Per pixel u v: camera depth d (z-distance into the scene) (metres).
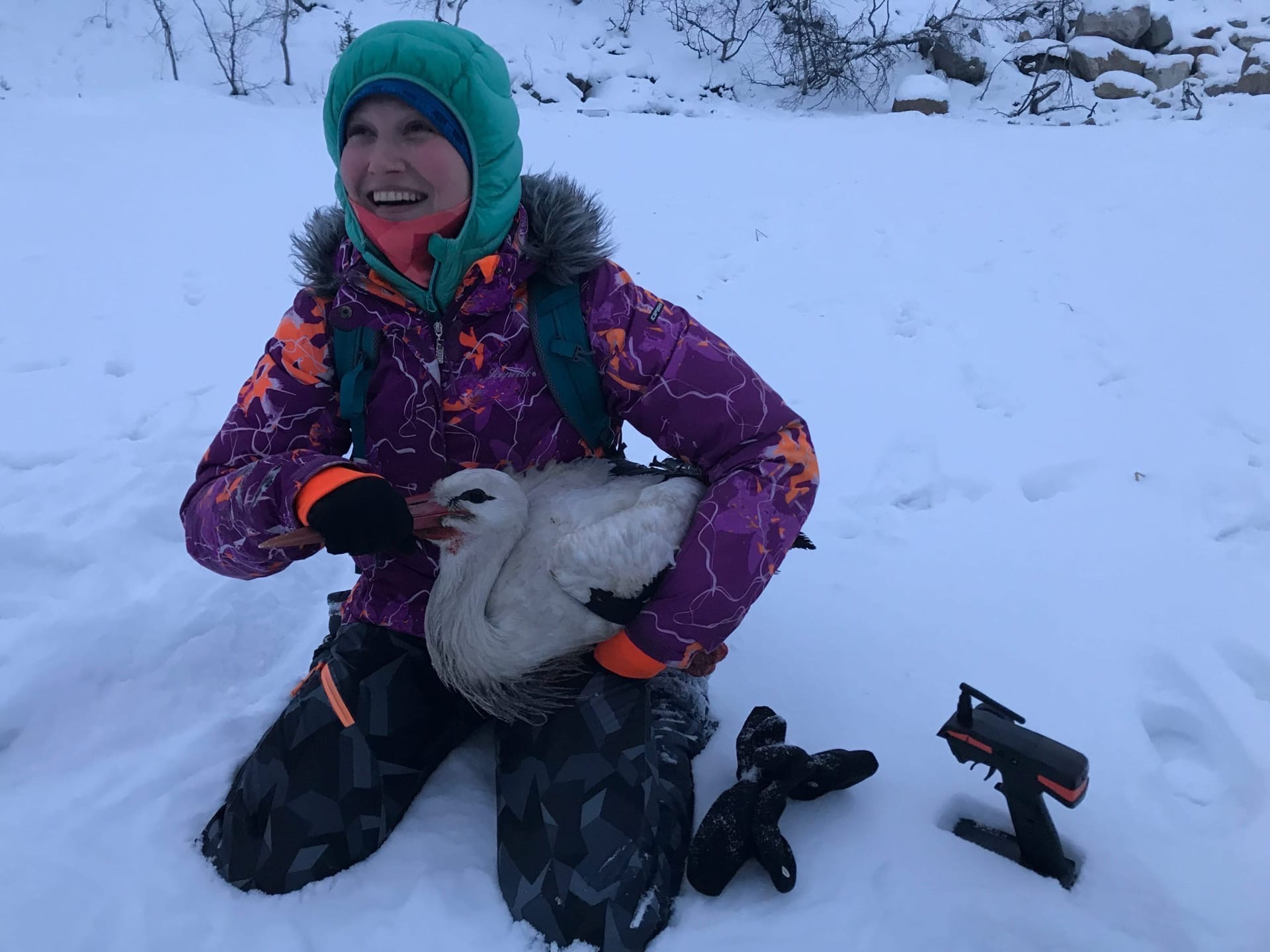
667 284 4.81
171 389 3.79
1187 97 9.35
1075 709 2.19
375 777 1.84
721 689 2.27
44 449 3.34
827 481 3.23
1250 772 2.00
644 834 1.71
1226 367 3.87
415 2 11.33
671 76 10.80
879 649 2.40
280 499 1.58
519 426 1.81
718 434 1.71
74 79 9.51
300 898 1.76
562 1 11.84
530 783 1.79
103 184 6.01
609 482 1.83
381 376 1.76
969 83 10.43
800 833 1.89
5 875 1.80
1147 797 1.96
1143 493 3.07
